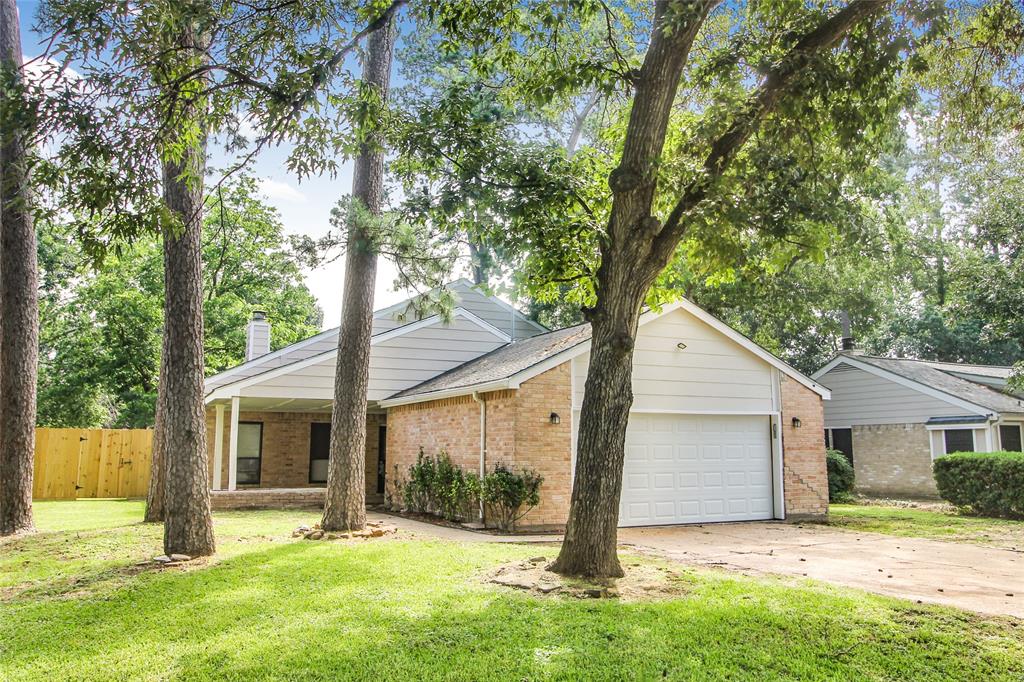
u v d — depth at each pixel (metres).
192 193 9.39
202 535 8.95
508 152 8.61
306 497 17.02
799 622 6.09
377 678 4.90
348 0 8.00
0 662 5.25
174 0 6.86
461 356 19.53
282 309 33.00
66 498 19.95
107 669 5.09
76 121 6.68
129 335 28.30
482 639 5.63
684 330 14.41
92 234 7.24
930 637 5.75
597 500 7.71
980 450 19.92
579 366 13.09
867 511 17.52
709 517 14.32
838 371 24.73
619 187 7.68
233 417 16.83
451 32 8.49
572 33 9.12
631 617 6.18
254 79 7.86
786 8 8.81
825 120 9.58
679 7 7.10
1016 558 9.92
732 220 7.98
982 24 9.70
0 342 11.29
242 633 5.80
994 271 18.91
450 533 12.02
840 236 10.27
